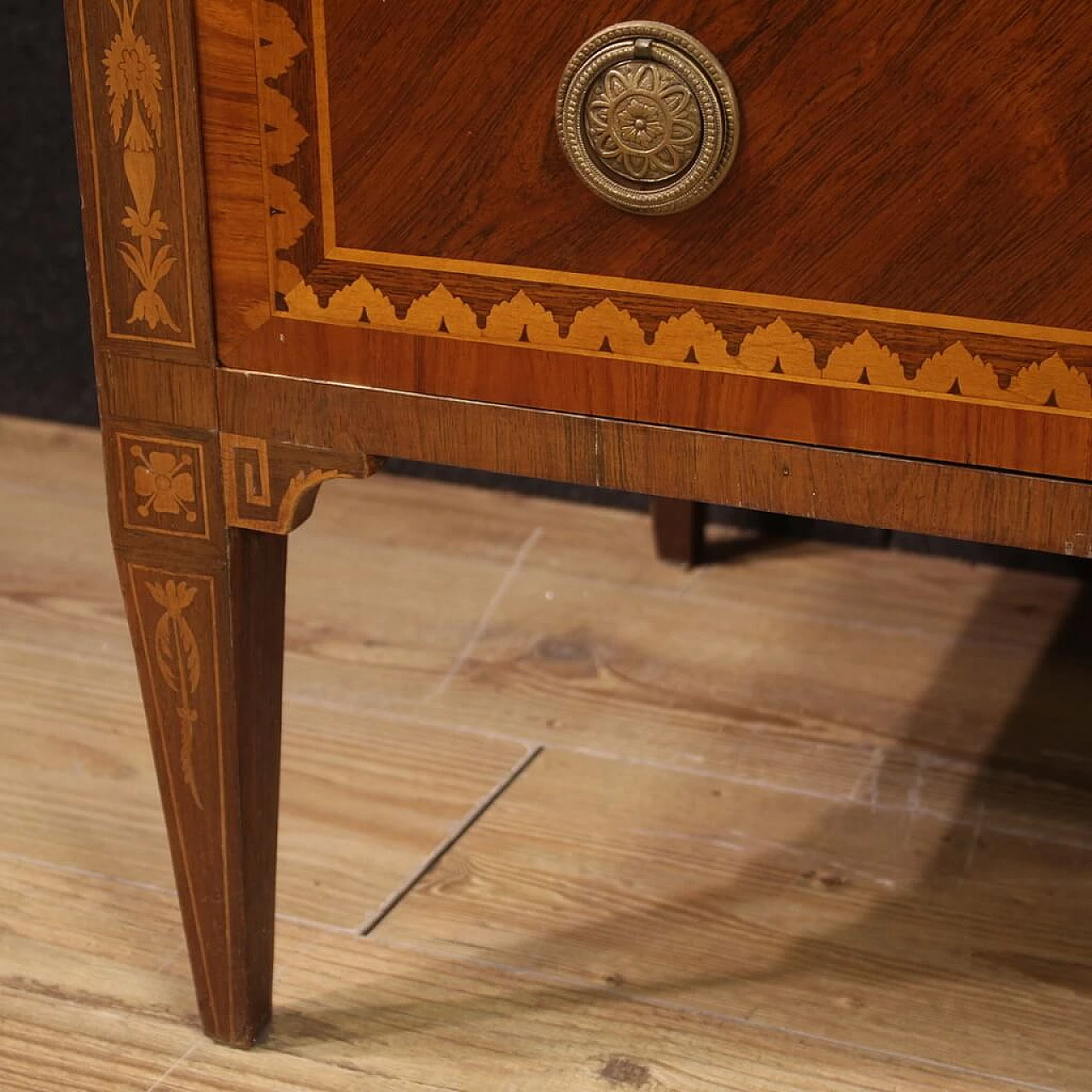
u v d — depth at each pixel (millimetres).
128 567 1253
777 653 1657
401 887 1432
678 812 1492
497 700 1602
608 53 1106
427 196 1154
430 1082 1307
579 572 1790
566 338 1159
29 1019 1344
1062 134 1079
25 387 2135
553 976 1369
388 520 1907
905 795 1508
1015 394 1116
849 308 1124
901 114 1093
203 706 1265
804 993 1358
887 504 1147
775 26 1093
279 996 1357
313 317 1186
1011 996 1357
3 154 1992
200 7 1149
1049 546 1133
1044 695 1606
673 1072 1310
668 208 1123
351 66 1143
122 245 1194
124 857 1455
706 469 1163
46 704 1592
